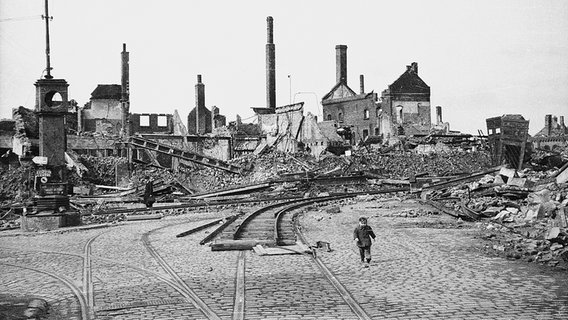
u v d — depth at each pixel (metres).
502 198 25.52
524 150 36.44
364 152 66.88
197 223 24.95
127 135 64.81
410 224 22.11
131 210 30.25
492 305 9.06
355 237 13.34
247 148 71.88
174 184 43.97
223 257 14.77
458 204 26.95
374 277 11.66
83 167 47.69
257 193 42.66
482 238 17.28
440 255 14.26
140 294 10.60
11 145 46.47
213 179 51.19
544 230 16.97
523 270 11.95
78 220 25.69
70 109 77.69
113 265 14.09
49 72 25.44
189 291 10.67
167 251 16.23
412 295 9.92
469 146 69.56
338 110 93.69
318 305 9.34
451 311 8.77
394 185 47.78
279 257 14.52
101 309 9.57
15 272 13.75
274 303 9.55
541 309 8.77
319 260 13.99
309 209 31.56
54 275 13.05
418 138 73.44
